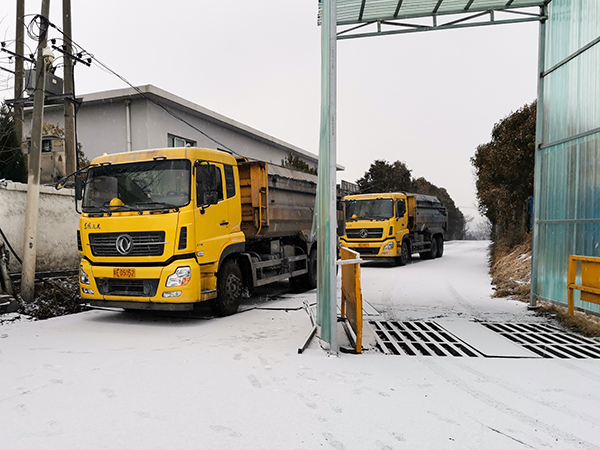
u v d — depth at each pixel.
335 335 4.91
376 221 15.73
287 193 9.98
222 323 6.71
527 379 4.15
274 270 9.26
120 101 16.48
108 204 6.88
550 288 7.48
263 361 4.67
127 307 6.67
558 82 7.43
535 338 5.84
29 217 7.73
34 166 7.84
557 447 2.84
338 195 13.47
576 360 4.77
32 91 11.19
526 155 14.73
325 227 5.19
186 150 6.79
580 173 6.75
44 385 3.96
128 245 6.55
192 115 18.61
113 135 16.69
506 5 7.63
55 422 3.18
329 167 4.95
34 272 7.82
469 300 8.73
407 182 41.81
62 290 8.45
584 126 6.66
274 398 3.62
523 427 3.12
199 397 3.65
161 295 6.36
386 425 3.13
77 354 4.98
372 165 42.28
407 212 17.31
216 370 4.37
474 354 5.01
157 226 6.41
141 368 4.45
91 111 16.97
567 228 7.05
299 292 10.42
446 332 6.09
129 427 3.09
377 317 7.11
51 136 12.67
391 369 4.41
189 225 6.46
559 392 3.82
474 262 17.97
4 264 7.73
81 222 7.01
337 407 3.44
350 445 2.83
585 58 6.64
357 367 4.47
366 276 13.03
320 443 2.86
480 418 3.26
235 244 7.64
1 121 10.59
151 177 6.75
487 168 17.45
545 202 7.75
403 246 16.61
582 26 6.69
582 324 6.23
